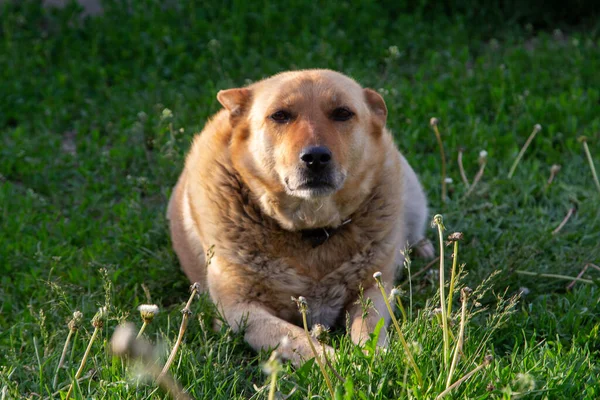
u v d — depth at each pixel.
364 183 5.97
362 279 6.05
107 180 8.65
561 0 12.74
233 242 5.91
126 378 4.69
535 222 7.37
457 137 8.92
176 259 7.02
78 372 4.50
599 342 5.48
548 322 5.74
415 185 7.21
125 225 7.62
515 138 8.98
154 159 8.99
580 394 4.59
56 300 6.14
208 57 11.26
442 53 11.34
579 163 8.40
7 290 6.59
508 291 6.29
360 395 4.35
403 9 12.57
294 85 5.87
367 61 11.15
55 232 7.52
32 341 5.64
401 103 9.58
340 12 12.16
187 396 4.54
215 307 5.87
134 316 5.84
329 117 5.79
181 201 6.88
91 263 6.81
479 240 7.21
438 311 4.92
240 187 6.00
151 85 10.59
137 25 11.92
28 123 10.04
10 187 8.34
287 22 11.88
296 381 4.82
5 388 4.67
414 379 4.51
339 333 5.98
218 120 6.56
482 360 4.82
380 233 6.05
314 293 6.00
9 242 7.32
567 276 6.38
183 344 5.03
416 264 6.82
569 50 11.26
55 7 12.43
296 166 5.55
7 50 11.57
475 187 7.98
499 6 12.81
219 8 12.39
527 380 4.20
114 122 10.05
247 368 5.25
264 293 5.98
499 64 10.98
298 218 5.84
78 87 10.73
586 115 9.30
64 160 9.03
